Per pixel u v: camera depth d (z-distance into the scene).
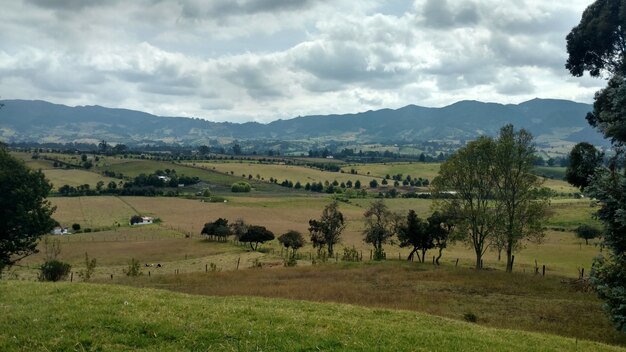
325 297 33.66
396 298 34.69
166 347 15.22
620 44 40.72
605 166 27.69
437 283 43.84
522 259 79.00
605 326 28.30
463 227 61.28
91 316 17.64
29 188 52.03
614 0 39.41
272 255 91.00
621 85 27.84
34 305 19.33
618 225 24.25
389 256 89.94
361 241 113.88
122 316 17.73
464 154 61.31
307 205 174.50
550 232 108.12
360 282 44.19
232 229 119.38
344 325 18.77
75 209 158.12
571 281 43.50
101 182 198.00
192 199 184.75
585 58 43.66
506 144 57.28
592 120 42.69
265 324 18.03
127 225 137.88
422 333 18.77
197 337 16.11
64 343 15.10
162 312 18.78
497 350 17.50
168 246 105.19
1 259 51.91
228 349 15.24
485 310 31.80
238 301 23.66
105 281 44.91
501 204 59.34
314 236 95.62
